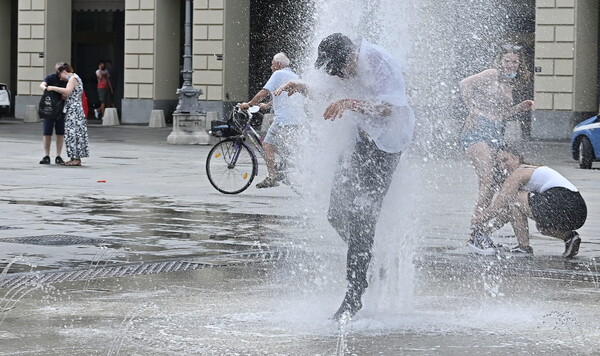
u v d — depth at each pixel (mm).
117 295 17188
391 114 15500
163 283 18406
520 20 74875
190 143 65188
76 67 101938
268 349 13555
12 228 25656
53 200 32250
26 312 15703
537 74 75000
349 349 13633
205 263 20688
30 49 96438
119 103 101188
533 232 26391
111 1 98312
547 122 75000
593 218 29594
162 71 91375
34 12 96250
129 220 27703
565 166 53000
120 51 101000
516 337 14547
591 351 13727
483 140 23031
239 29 88375
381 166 15602
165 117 91938
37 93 96312
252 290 17734
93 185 37438
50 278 18766
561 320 15703
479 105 23234
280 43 87125
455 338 14438
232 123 35375
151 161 50062
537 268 20812
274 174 34781
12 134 71500
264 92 34312
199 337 14195
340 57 15516
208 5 87562
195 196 34312
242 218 28516
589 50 74750
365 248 15516
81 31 101562
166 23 91188
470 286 18641
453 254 22359
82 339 13953
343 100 15328
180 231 25656
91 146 61219
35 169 43938
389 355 13336
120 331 14484
